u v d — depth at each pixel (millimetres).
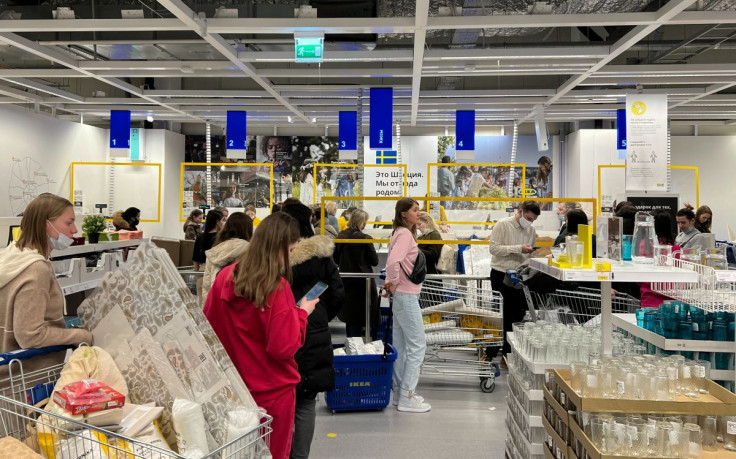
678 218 6695
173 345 1997
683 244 6250
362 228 6645
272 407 2654
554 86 14695
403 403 5102
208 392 1939
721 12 7277
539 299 5582
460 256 8984
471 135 14016
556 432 2896
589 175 16531
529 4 7746
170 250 9938
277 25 7605
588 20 7387
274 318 2566
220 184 18453
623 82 11234
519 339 3672
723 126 17844
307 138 18500
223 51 8867
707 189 17406
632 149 9398
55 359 2338
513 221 6469
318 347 3367
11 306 2385
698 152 17406
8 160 13109
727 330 3371
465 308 5965
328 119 16391
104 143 17062
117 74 10578
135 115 15766
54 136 14758
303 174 18500
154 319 2035
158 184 16984
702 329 3451
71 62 9781
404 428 4672
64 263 4664
